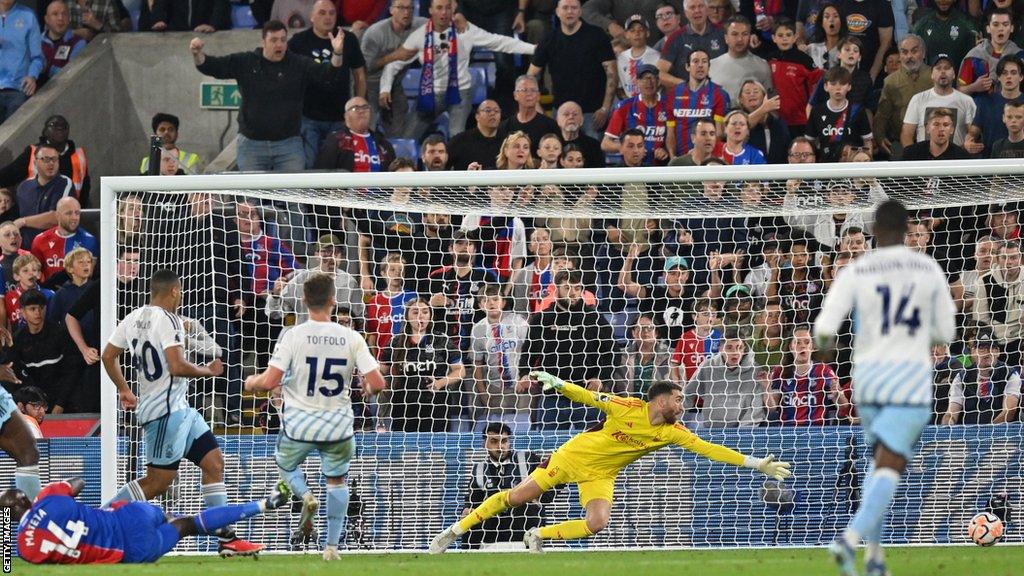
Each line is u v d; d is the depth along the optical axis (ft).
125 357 77.66
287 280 88.94
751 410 85.30
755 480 80.74
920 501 80.18
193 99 128.98
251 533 78.64
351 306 89.61
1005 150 103.14
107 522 57.52
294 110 108.37
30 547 55.98
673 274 89.40
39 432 79.15
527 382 87.25
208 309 91.56
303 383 61.11
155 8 130.11
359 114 105.50
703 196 88.69
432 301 86.07
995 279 87.20
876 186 86.74
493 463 79.77
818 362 86.43
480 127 104.42
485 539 79.82
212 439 65.46
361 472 79.10
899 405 40.52
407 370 85.61
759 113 103.14
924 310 40.98
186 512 77.56
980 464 80.23
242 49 128.26
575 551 74.28
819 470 80.69
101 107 128.26
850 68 106.52
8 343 93.81
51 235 99.91
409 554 71.26
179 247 91.97
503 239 93.81
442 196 88.38
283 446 61.57
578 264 93.91
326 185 76.54
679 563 59.36
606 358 88.53
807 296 87.66
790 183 87.71
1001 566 54.85
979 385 83.46
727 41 109.09
